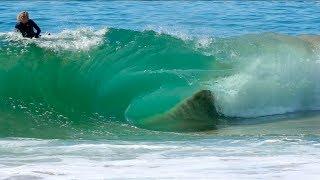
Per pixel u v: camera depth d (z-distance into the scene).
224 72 53.81
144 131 45.72
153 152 35.91
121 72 53.47
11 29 88.69
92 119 49.06
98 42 55.50
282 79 54.38
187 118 49.31
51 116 48.75
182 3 140.12
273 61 55.28
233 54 56.50
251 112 52.31
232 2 144.88
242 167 31.34
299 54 56.34
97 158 34.12
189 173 30.06
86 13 113.75
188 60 55.81
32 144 38.94
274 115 52.53
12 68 51.84
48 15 107.81
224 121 49.91
